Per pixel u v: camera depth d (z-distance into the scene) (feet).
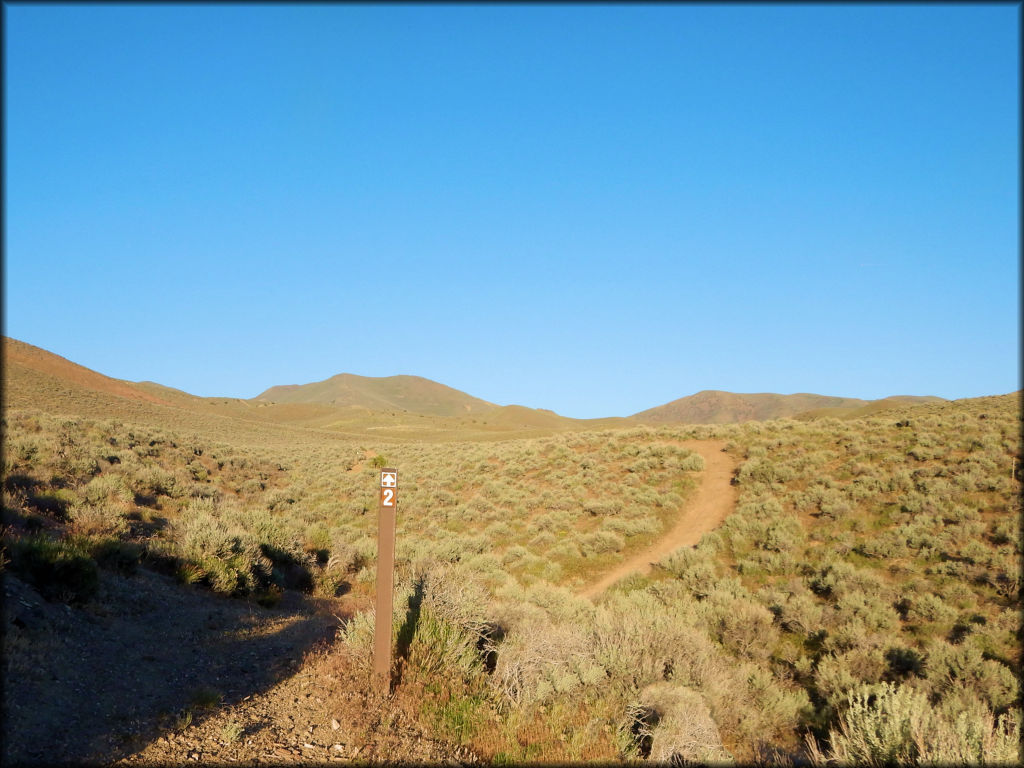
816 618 51.49
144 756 20.40
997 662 41.91
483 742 26.37
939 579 58.90
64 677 24.98
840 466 91.45
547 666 32.83
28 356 389.19
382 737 24.79
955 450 88.74
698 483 97.76
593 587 70.28
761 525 75.25
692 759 26.89
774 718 36.50
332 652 33.58
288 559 62.23
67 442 86.02
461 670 32.42
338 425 497.05
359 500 112.68
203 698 24.99
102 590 37.76
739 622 50.21
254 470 136.77
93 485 62.69
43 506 53.21
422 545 78.54
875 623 50.90
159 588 43.16
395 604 35.94
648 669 34.58
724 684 36.17
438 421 593.83
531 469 121.80
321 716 25.77
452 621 35.73
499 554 82.02
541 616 42.98
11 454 66.39
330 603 54.95
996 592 54.75
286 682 29.12
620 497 95.71
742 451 107.76
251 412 586.45
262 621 41.55
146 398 420.77
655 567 72.18
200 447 143.84
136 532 54.95
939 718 26.09
